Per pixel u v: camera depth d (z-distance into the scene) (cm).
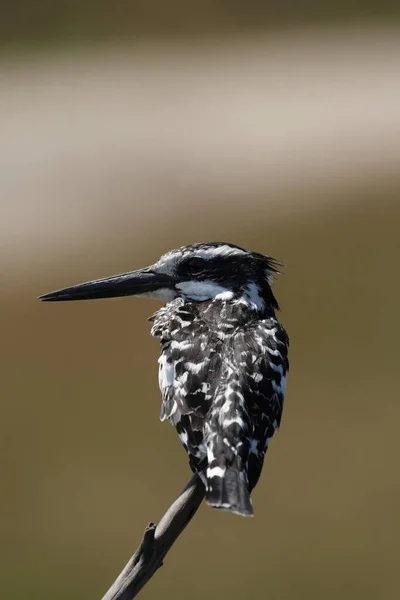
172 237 2627
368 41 4284
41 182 2978
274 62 4175
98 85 4050
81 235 2653
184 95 3853
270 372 664
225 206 2758
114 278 796
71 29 4722
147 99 3819
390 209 2583
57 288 2397
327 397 1788
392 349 1931
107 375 1950
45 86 4028
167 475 1625
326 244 2456
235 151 3161
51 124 3500
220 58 4328
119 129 3431
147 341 2042
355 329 2027
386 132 3247
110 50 4522
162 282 790
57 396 1884
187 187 2905
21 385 1945
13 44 4569
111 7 4766
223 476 598
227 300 744
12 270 2505
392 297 2156
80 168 3050
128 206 2822
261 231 2594
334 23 4600
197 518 1530
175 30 4675
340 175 2859
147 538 566
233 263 775
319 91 3747
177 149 3203
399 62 4038
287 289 2209
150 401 1836
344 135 3234
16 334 2138
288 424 1709
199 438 627
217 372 659
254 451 622
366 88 3684
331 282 2242
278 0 4716
